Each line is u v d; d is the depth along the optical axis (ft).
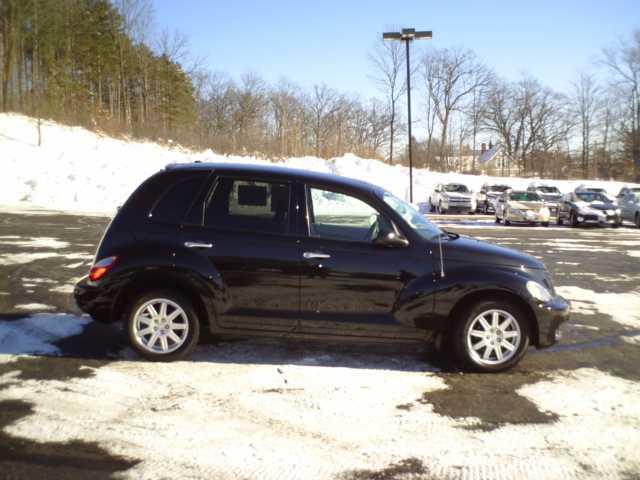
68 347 16.97
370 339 15.69
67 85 141.79
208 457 10.71
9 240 39.32
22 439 11.16
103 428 11.78
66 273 28.37
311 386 14.52
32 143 99.25
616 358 17.81
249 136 165.17
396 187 124.77
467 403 13.75
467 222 82.74
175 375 14.98
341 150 178.50
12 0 126.00
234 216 15.89
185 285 15.65
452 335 15.89
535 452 11.34
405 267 15.44
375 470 10.41
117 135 128.36
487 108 215.10
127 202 16.25
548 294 15.76
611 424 12.78
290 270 15.43
